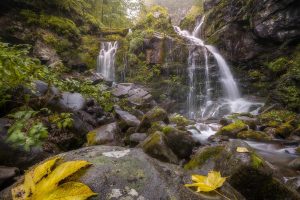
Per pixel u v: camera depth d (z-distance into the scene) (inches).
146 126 206.7
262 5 419.2
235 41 486.0
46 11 472.7
